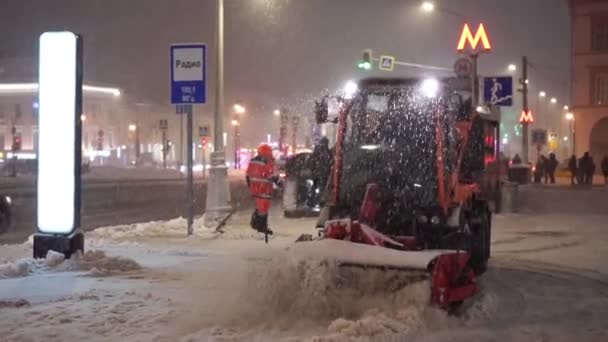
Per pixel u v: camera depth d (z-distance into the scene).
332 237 9.32
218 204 18.88
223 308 8.94
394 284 8.66
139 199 33.81
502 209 25.78
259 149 15.73
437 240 10.45
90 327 8.08
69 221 12.35
